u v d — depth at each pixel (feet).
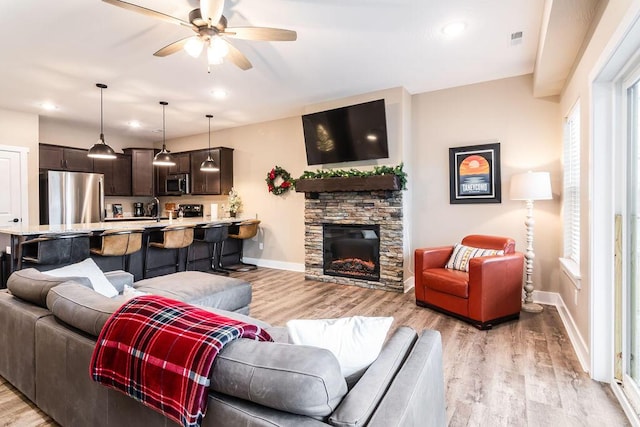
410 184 15.33
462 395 6.95
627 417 6.20
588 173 7.87
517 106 13.25
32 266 11.99
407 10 8.70
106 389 4.63
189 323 3.94
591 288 7.48
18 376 6.52
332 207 16.35
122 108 17.26
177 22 7.62
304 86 14.25
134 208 25.09
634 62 6.37
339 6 8.50
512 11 8.77
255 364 3.30
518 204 13.29
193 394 3.33
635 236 6.73
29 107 16.94
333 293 14.47
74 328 5.49
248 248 21.12
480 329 10.32
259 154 20.48
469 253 12.14
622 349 6.97
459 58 11.60
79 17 8.90
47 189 18.69
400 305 12.73
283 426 2.97
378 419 3.00
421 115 15.16
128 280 9.54
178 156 23.27
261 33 7.97
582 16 7.46
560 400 6.75
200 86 14.19
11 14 8.71
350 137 15.38
